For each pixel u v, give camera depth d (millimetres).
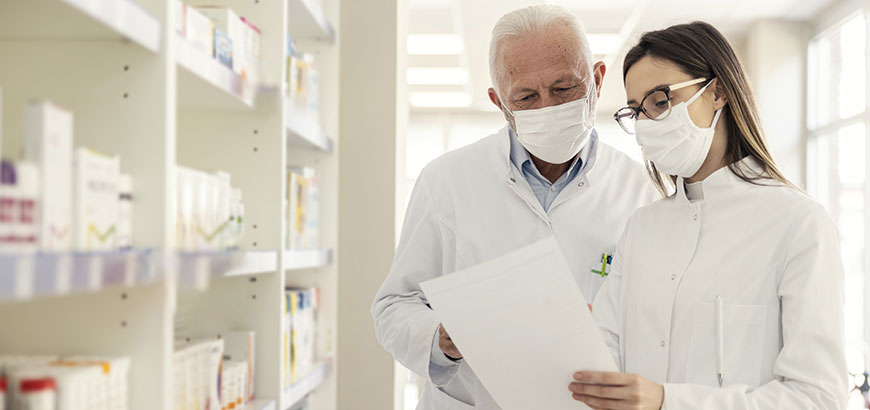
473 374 1928
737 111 1557
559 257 1349
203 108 1928
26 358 1208
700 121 1558
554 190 2018
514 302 1390
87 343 1254
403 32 3318
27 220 979
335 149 2758
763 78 7785
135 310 1250
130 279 1102
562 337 1389
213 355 1701
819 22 7609
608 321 1740
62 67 1271
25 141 1011
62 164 1060
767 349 1453
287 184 2270
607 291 1778
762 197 1522
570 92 1805
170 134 1282
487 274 1399
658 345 1574
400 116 3207
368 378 3020
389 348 1946
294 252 2158
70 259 943
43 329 1259
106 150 1264
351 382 3025
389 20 3080
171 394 1276
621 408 1378
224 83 1611
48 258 900
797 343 1370
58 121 1048
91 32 1226
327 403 2707
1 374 1097
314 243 2611
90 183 1131
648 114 1581
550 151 1864
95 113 1266
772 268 1465
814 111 7770
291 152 2756
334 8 2777
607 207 2008
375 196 3059
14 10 1122
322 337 2695
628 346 1652
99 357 1229
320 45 2766
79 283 963
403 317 1907
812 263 1398
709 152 1609
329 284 2730
